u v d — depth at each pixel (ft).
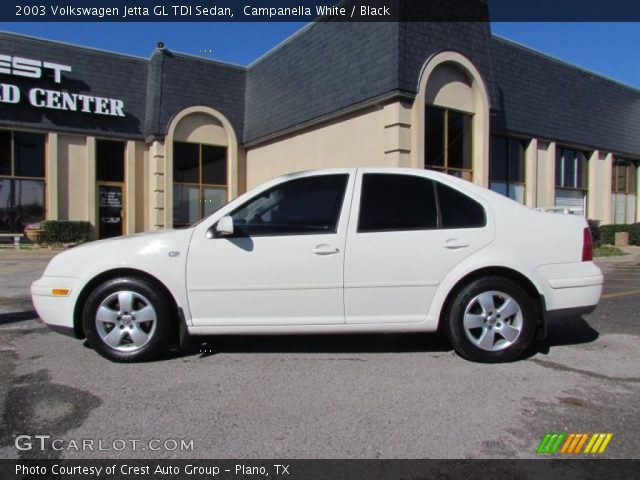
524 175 57.16
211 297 14.43
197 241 14.52
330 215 14.75
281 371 13.97
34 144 54.19
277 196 15.01
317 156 50.11
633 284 31.30
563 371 13.91
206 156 61.93
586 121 63.41
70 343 16.76
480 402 11.76
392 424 10.65
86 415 11.09
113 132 57.41
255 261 14.37
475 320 14.47
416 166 40.06
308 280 14.38
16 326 19.21
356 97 43.27
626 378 13.33
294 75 53.52
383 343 16.76
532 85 56.75
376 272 14.44
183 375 13.64
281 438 10.07
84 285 14.57
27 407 11.51
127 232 58.80
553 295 14.71
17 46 52.19
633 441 9.87
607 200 67.36
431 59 41.11
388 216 14.78
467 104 45.16
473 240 14.65
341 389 12.63
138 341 14.53
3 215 52.85
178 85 59.52
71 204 55.67
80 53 55.93
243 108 64.23
